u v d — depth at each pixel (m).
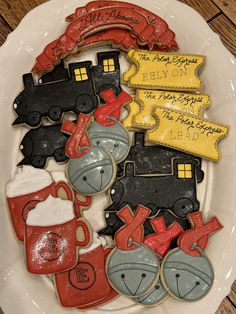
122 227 0.28
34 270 0.28
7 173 0.30
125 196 0.29
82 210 0.29
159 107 0.30
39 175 0.29
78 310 0.29
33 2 0.34
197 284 0.28
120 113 0.30
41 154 0.30
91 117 0.30
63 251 0.28
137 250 0.28
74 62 0.31
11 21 0.34
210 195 0.30
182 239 0.28
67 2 0.32
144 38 0.30
